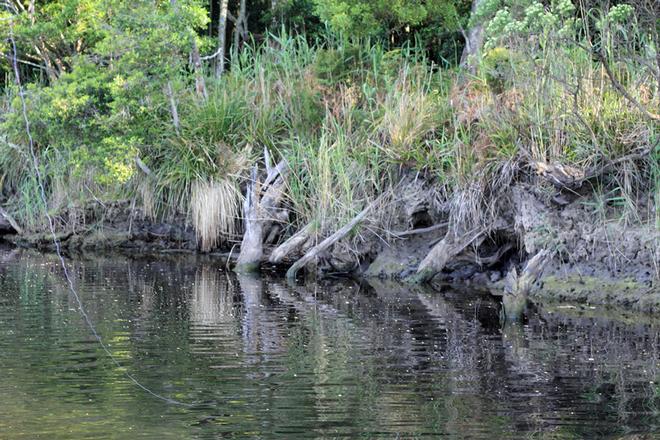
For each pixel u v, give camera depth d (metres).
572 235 14.13
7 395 8.77
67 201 20.42
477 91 16.11
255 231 17.31
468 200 15.26
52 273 16.31
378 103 17.41
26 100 17.94
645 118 13.81
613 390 8.91
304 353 10.41
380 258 16.45
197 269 17.17
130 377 9.39
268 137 18.08
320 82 18.19
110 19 18.39
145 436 7.69
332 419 8.11
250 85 19.44
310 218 17.05
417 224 16.42
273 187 17.42
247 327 11.80
